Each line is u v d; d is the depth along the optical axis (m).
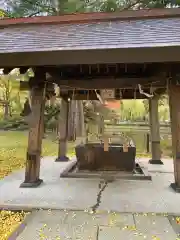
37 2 8.34
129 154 4.70
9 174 4.82
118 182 4.19
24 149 9.36
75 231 2.26
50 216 2.63
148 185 3.98
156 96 6.05
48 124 13.20
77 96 5.87
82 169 4.88
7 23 3.96
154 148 6.09
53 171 5.11
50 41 3.29
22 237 2.13
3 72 3.62
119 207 2.89
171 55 2.71
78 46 2.98
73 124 11.32
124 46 2.81
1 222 2.53
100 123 4.77
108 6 7.92
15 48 3.14
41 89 4.02
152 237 2.13
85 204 3.00
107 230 2.28
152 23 3.59
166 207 2.90
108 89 4.45
